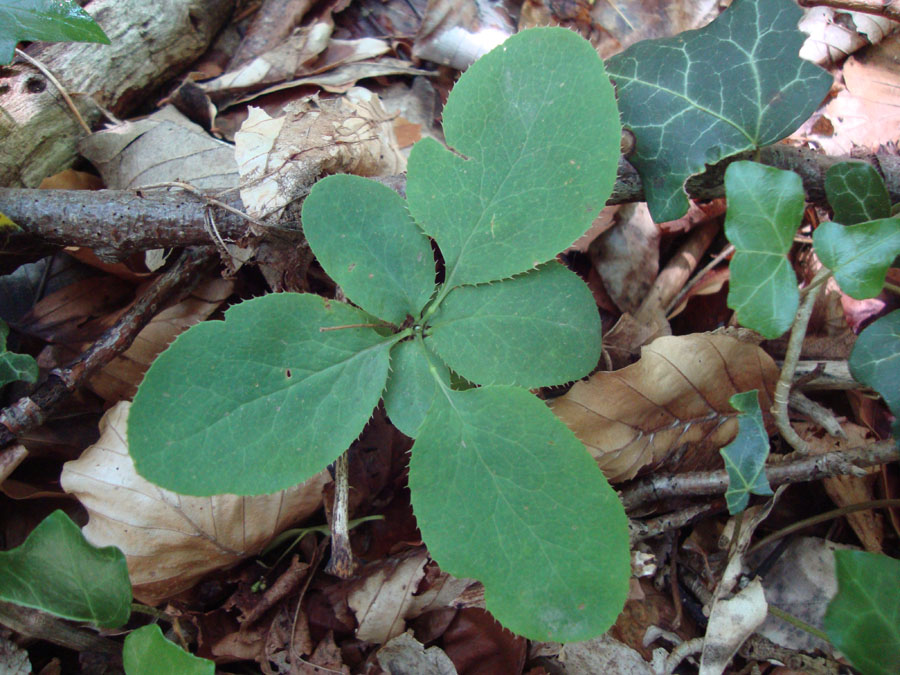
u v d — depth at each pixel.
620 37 0.28
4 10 0.19
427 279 0.18
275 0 0.29
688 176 0.20
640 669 0.20
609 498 0.16
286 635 0.20
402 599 0.20
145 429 0.16
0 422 0.19
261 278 0.23
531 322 0.18
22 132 0.23
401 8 0.30
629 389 0.20
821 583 0.21
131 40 0.26
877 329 0.18
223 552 0.20
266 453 0.16
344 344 0.17
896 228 0.16
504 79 0.17
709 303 0.25
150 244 0.21
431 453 0.17
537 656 0.20
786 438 0.20
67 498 0.21
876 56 0.28
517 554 0.16
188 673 0.16
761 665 0.20
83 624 0.19
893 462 0.22
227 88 0.27
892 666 0.16
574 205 0.17
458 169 0.18
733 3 0.20
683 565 0.21
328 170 0.22
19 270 0.23
